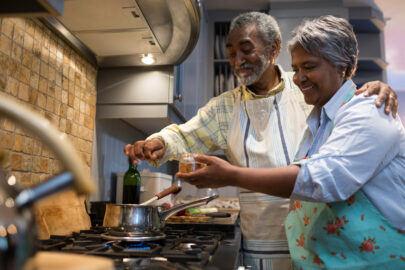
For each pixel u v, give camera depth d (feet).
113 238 2.93
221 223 4.28
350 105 2.68
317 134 2.97
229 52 4.33
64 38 4.42
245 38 4.09
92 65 5.38
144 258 2.34
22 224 1.05
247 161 4.14
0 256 1.01
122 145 6.55
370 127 2.45
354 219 2.63
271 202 3.91
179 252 2.47
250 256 3.93
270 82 4.52
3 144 3.33
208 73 10.09
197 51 8.32
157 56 5.15
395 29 12.02
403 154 2.69
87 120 5.19
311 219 2.89
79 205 3.91
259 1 10.03
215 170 2.52
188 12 3.89
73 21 4.13
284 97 4.28
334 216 2.70
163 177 6.27
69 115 4.65
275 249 3.85
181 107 6.28
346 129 2.52
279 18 9.81
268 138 4.10
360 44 11.18
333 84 2.85
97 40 4.66
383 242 2.56
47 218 3.50
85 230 3.68
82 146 5.02
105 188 5.78
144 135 7.95
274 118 4.18
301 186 2.43
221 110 4.55
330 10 9.82
